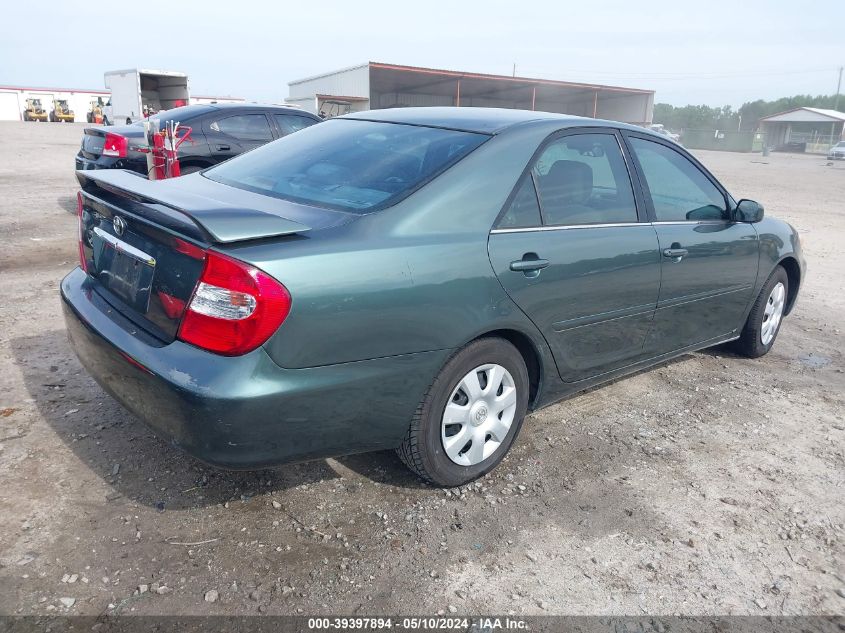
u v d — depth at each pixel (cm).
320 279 224
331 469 304
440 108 353
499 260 274
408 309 246
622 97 4106
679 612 234
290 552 248
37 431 317
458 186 272
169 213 234
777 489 316
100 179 272
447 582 239
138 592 223
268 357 218
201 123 832
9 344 422
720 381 447
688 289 381
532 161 301
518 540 265
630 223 343
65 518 257
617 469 324
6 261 643
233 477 291
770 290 465
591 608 233
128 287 255
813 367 487
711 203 409
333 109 2972
